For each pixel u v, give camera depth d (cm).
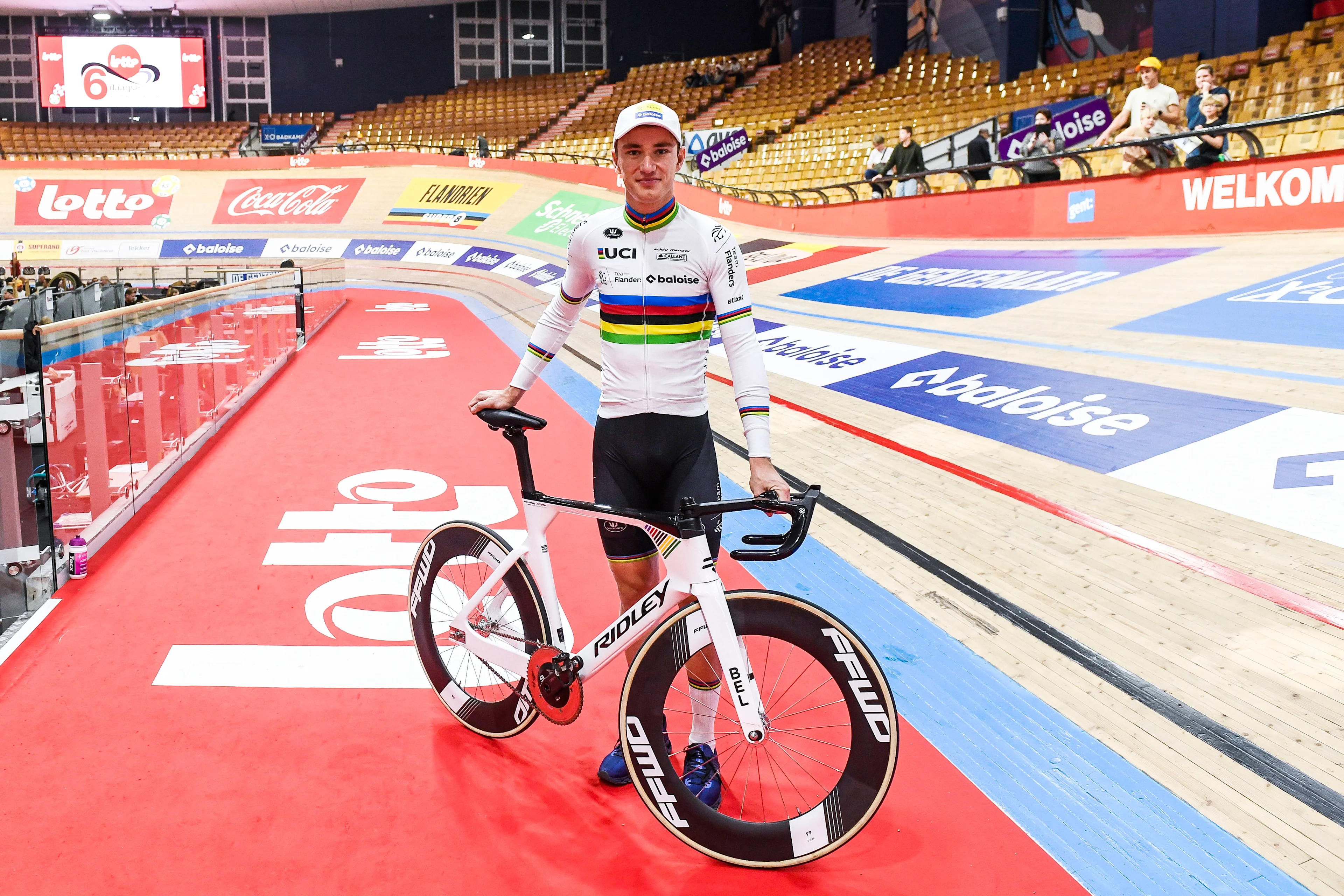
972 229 1144
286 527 414
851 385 619
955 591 326
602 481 218
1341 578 293
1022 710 255
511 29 2869
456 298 1652
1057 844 203
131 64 2698
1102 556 334
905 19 2111
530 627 226
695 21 2747
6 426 320
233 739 245
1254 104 1084
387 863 197
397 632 310
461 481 485
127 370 421
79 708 260
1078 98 1355
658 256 201
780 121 2023
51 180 2320
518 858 199
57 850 199
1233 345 539
